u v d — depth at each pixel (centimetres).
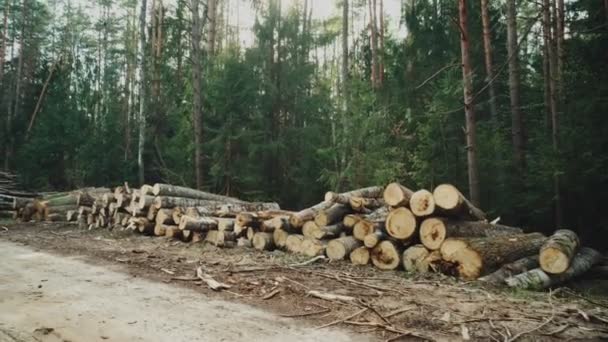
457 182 1364
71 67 3216
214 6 2247
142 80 1905
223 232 956
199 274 624
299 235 886
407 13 1756
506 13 1798
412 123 1551
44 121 2373
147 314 440
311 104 1806
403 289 577
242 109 1636
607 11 1062
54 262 730
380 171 1407
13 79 3478
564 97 1182
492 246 670
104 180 2208
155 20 2570
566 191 1148
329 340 378
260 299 510
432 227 701
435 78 1606
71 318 422
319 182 1745
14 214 1561
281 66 1755
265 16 1769
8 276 612
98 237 1068
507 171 1353
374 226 785
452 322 436
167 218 1068
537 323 439
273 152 1642
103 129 2334
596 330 425
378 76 2134
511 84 1586
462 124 1430
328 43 2081
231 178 1614
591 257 774
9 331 380
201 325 409
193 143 1658
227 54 1711
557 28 1369
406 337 392
